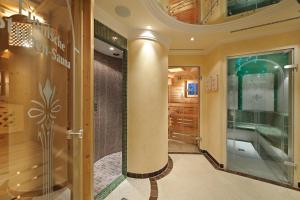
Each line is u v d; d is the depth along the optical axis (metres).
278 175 2.68
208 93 3.61
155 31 2.62
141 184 2.42
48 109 1.04
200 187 2.36
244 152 3.00
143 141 2.60
